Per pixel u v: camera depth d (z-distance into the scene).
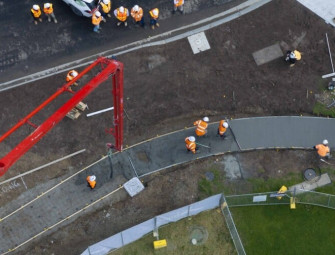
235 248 22.53
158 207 23.31
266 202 23.34
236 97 25.70
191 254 22.39
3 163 15.39
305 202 23.44
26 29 27.00
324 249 22.69
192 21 27.55
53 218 22.94
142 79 25.95
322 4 28.02
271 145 24.67
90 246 20.89
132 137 24.73
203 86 25.88
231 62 26.45
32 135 16.06
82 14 26.98
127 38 27.00
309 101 25.67
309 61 26.58
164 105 25.44
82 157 24.19
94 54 26.56
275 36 27.11
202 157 24.34
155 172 24.00
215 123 25.16
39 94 25.48
